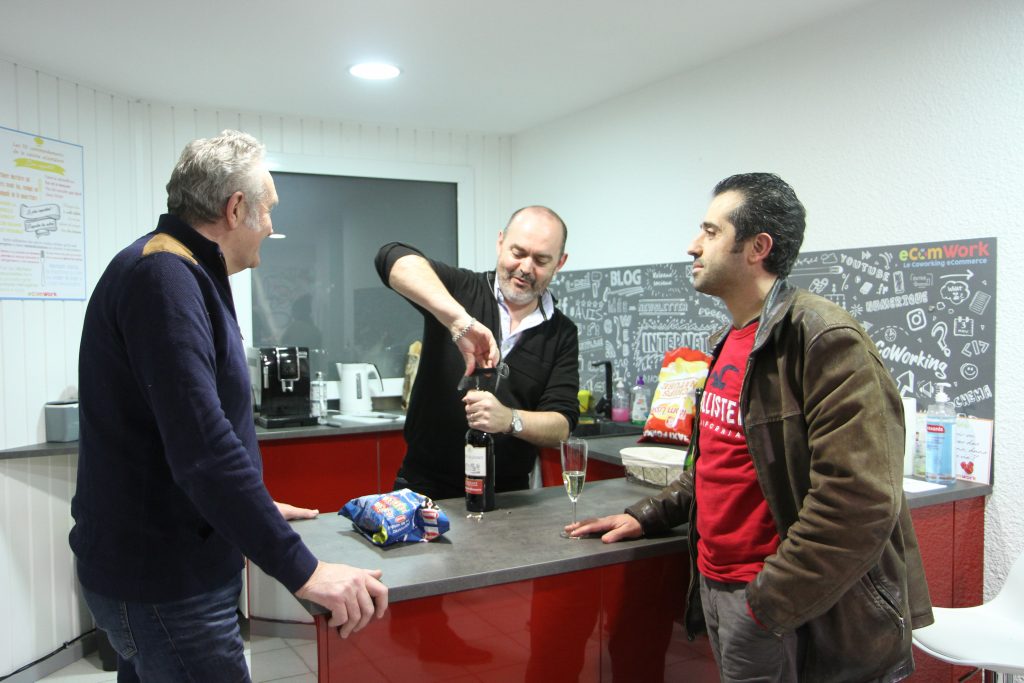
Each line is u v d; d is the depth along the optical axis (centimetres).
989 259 215
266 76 316
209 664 133
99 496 129
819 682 137
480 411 176
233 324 138
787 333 133
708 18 258
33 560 283
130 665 152
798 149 268
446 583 134
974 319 220
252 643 141
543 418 190
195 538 131
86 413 131
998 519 216
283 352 346
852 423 121
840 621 132
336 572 122
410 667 134
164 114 355
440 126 408
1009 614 184
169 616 130
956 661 164
